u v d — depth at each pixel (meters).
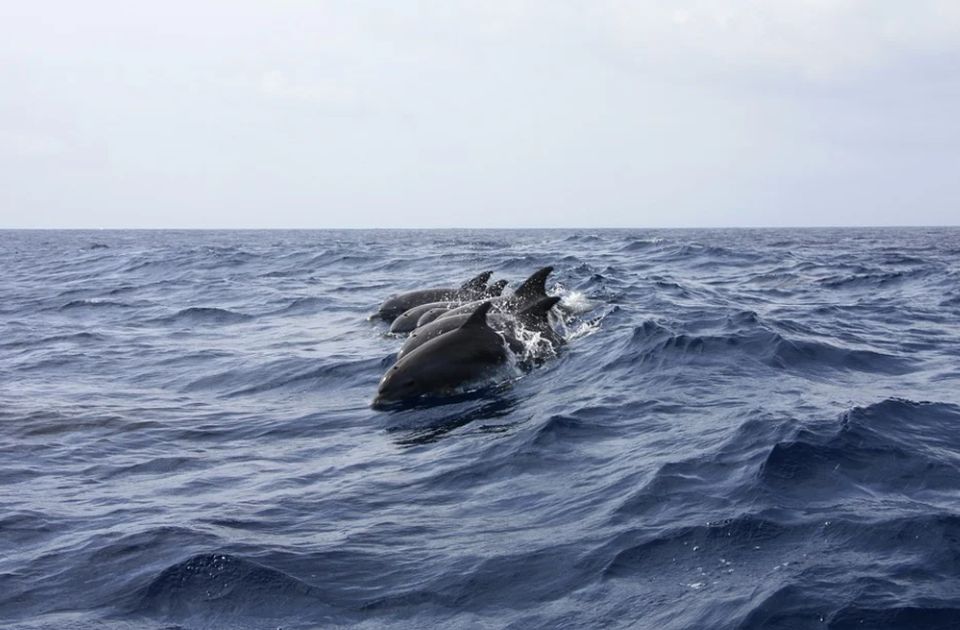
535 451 9.56
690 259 38.03
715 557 6.51
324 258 43.41
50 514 8.30
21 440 11.13
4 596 6.52
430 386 12.70
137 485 9.26
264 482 9.20
